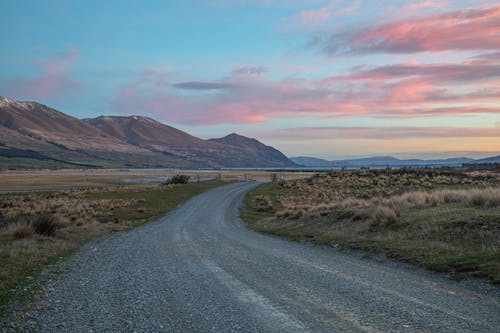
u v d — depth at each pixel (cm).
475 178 4784
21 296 796
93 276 994
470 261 930
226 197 4844
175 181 7444
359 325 587
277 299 742
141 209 3269
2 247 1369
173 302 741
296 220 2200
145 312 682
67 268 1104
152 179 11225
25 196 4675
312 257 1234
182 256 1286
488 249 995
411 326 577
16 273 995
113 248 1510
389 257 1144
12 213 2961
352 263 1117
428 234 1273
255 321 618
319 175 6819
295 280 900
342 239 1508
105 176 13512
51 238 1706
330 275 950
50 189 6969
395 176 5484
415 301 707
